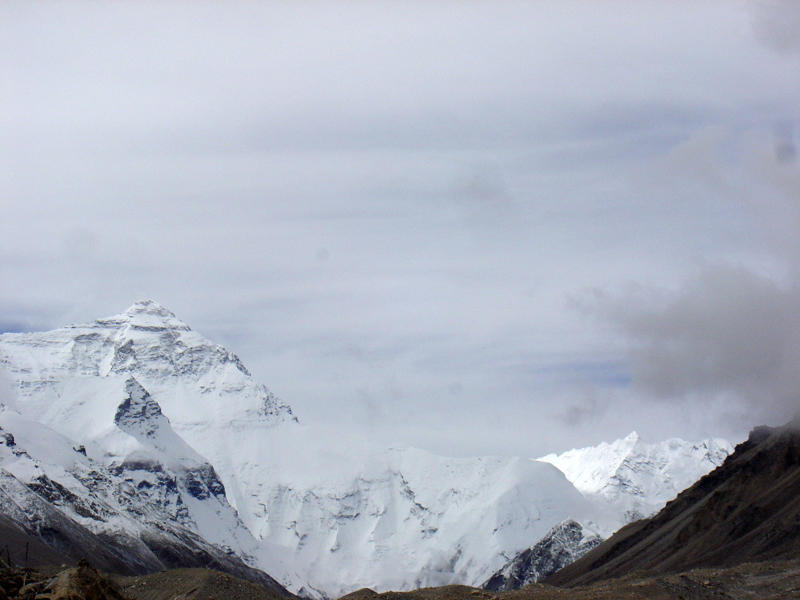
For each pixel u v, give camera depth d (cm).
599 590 13638
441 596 13425
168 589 13562
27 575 10931
